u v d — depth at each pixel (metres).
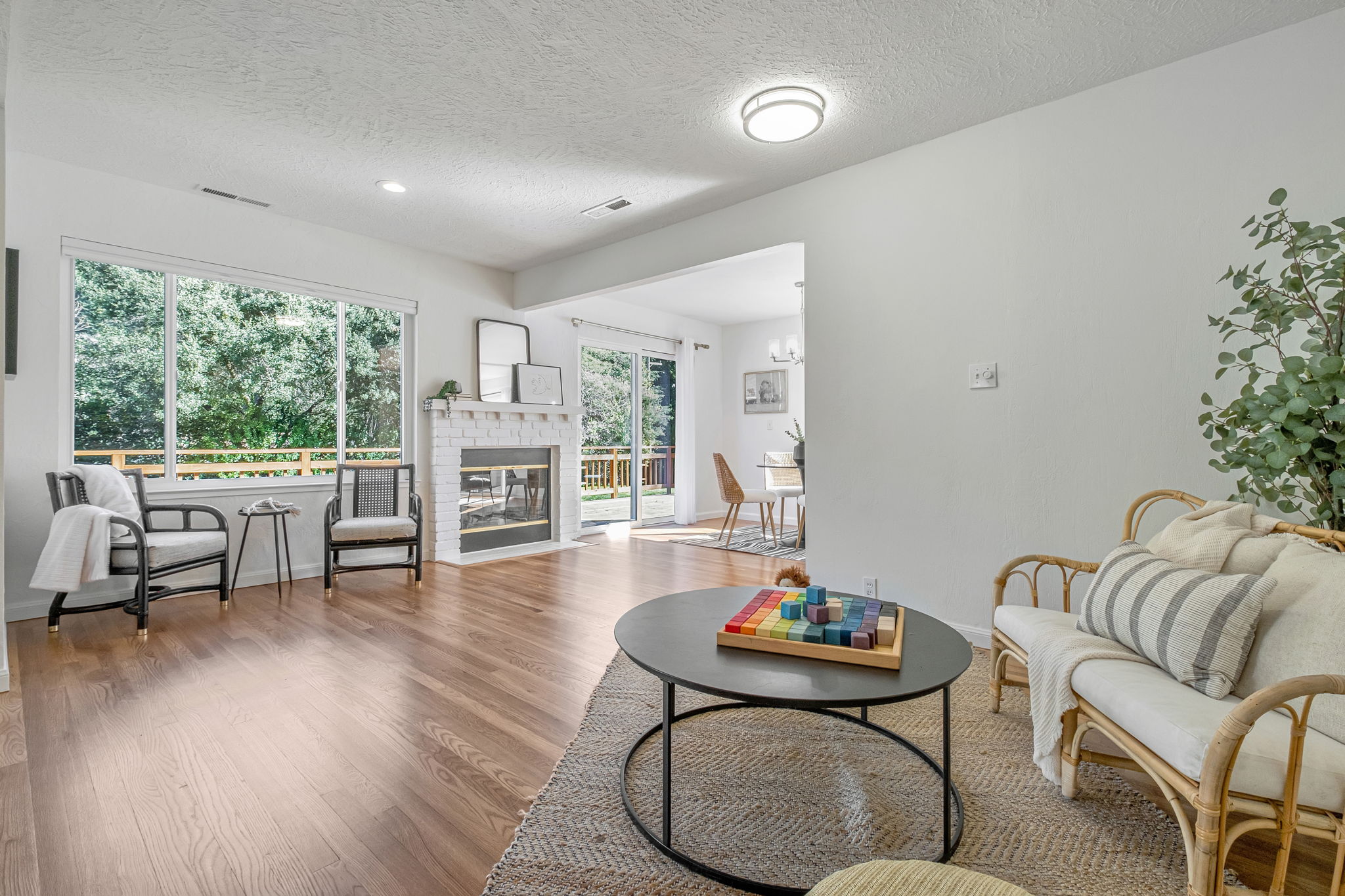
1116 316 2.45
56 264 3.22
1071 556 2.55
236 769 1.76
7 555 3.09
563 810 1.58
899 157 3.04
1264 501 2.13
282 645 2.82
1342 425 1.58
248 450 4.03
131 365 3.56
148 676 2.44
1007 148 2.72
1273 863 1.39
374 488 4.46
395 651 2.76
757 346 7.75
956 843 1.45
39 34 2.19
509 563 4.83
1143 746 1.34
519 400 5.45
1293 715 1.09
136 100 2.64
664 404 7.43
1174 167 2.33
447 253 4.88
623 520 6.94
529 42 2.24
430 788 1.68
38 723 2.03
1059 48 2.25
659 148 3.06
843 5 2.03
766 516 7.64
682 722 2.12
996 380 2.74
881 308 3.10
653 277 4.32
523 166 3.27
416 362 4.79
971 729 2.07
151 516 3.59
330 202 3.81
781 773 1.78
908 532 3.00
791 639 1.53
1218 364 2.24
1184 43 2.22
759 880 1.32
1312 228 1.81
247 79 2.49
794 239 3.46
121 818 1.53
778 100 2.53
